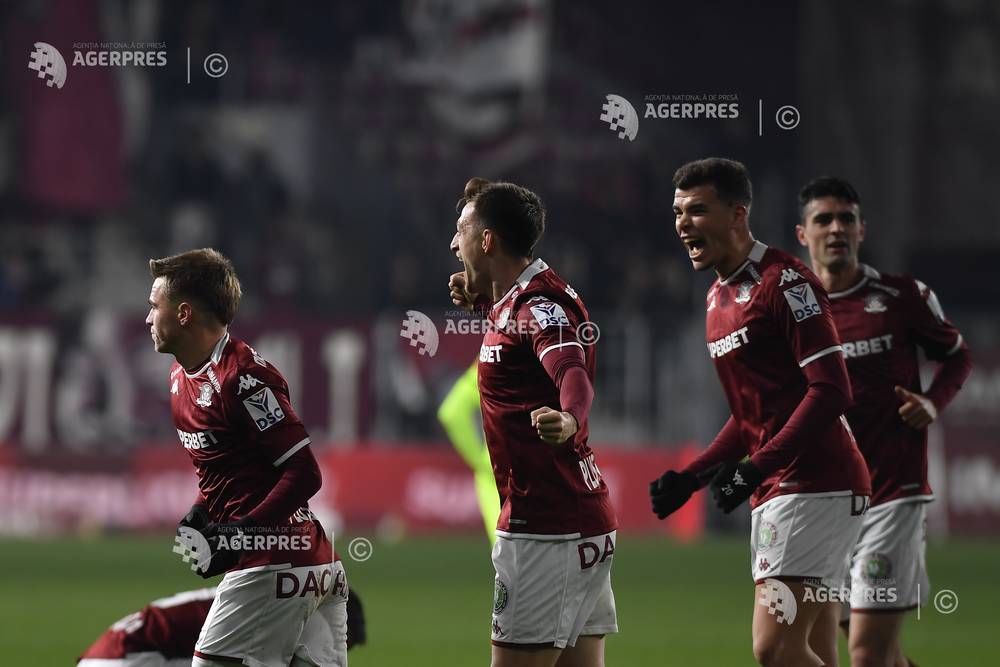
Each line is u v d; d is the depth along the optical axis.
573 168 94.69
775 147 95.06
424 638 34.44
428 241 92.69
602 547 16.69
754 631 19.11
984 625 38.19
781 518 18.84
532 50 94.56
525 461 16.44
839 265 22.64
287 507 16.75
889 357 22.58
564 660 17.33
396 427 75.62
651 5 95.50
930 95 94.44
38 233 86.81
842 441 19.03
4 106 85.81
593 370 17.05
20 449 73.81
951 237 94.31
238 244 90.00
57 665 29.67
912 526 22.31
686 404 75.56
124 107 88.50
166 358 75.75
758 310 18.75
